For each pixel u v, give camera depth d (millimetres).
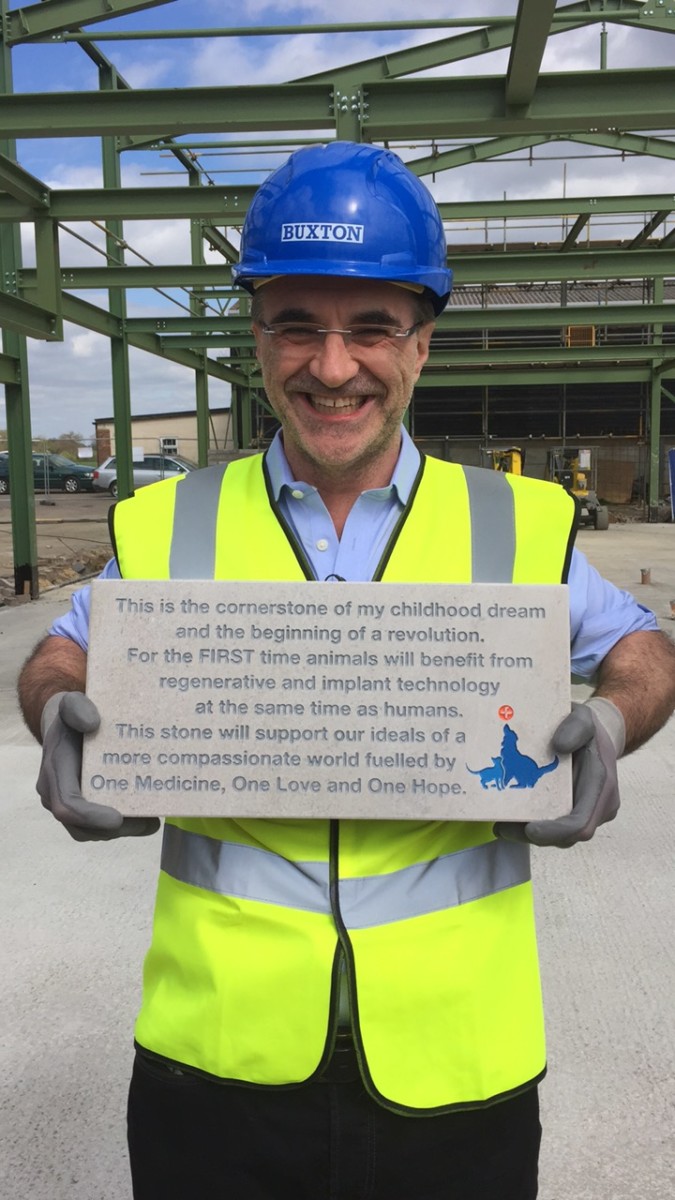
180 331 13758
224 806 1219
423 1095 1209
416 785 1213
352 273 1249
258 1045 1213
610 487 27641
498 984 1277
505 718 1207
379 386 1345
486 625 1212
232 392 24469
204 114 6605
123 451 13156
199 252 17250
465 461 27953
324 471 1394
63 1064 2428
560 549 1361
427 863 1267
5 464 30031
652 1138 2143
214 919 1267
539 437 27828
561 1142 2133
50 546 15352
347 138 6473
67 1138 2176
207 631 1226
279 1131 1239
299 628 1223
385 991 1201
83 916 3189
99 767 1226
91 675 1226
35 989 2752
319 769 1218
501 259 10898
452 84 6309
